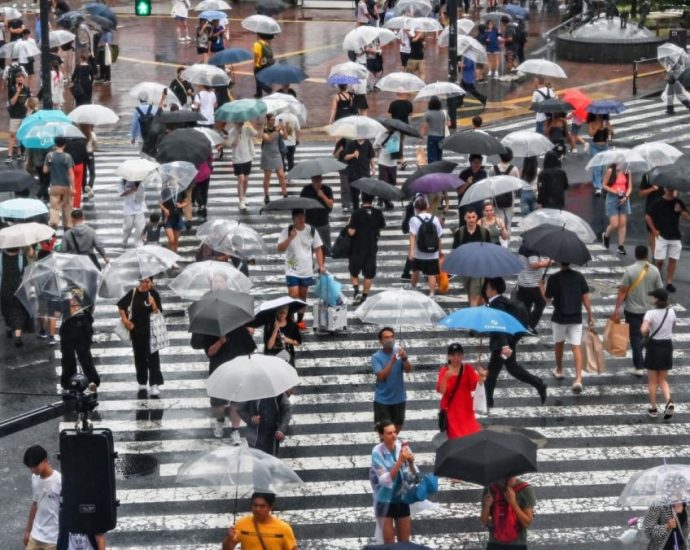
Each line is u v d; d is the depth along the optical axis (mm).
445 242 55469
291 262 45156
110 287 39281
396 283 50750
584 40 94062
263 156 59656
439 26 85812
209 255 44906
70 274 39062
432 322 35062
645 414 38750
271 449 34188
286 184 63938
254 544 25484
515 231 56219
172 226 52531
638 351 41438
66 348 39719
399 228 57719
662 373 38312
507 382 41312
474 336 45469
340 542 31141
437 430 37750
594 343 40312
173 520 32375
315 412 39031
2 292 44219
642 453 36062
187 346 44594
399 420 35188
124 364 43094
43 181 60062
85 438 23938
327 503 33250
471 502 33312
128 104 81625
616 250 54750
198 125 68312
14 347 44375
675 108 80250
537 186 56875
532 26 109312
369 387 40969
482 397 38156
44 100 63875
